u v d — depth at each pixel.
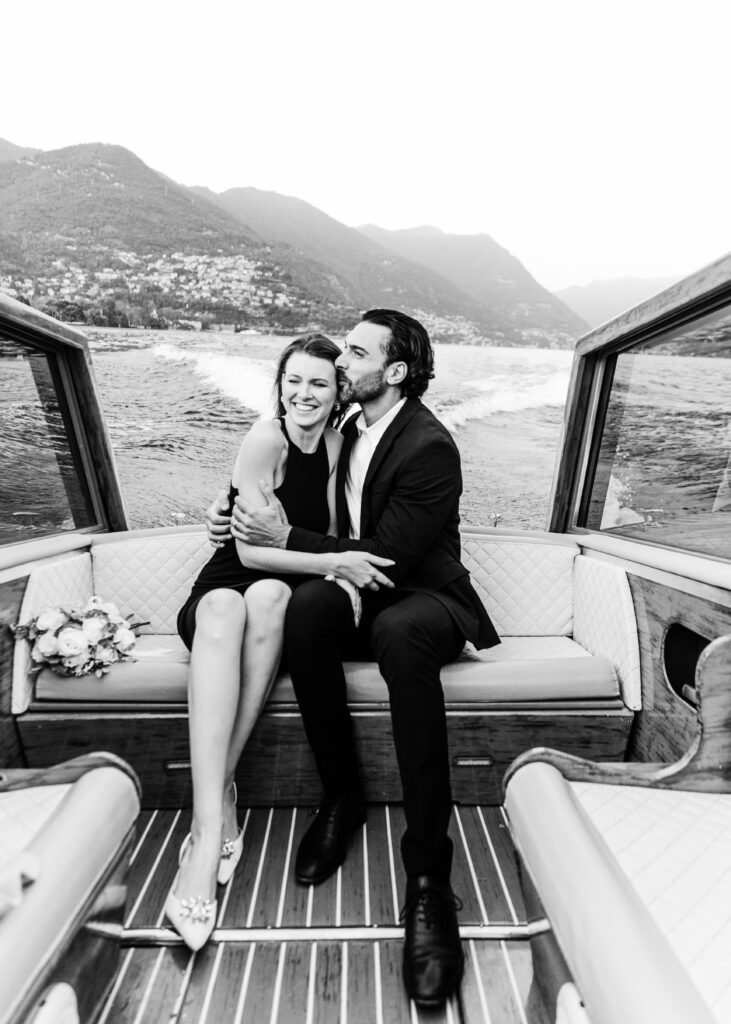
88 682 1.74
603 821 0.96
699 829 0.96
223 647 1.44
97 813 0.93
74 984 0.82
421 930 1.18
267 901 1.39
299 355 1.75
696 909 0.79
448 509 1.69
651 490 2.06
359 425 1.87
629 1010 0.63
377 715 1.70
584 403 2.38
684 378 1.86
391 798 1.75
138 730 1.73
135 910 1.37
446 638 1.53
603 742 1.78
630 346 2.09
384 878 1.47
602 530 2.44
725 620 1.45
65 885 0.80
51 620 1.75
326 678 1.52
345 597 1.58
